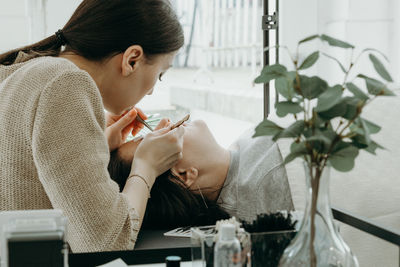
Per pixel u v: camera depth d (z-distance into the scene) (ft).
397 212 4.56
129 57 3.88
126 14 3.84
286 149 4.72
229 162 4.89
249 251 2.77
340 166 2.32
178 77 33.14
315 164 2.38
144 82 4.13
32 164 3.45
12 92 3.46
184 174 4.80
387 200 4.55
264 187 4.58
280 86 2.49
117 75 3.99
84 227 3.35
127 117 4.83
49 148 3.29
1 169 3.47
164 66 4.23
